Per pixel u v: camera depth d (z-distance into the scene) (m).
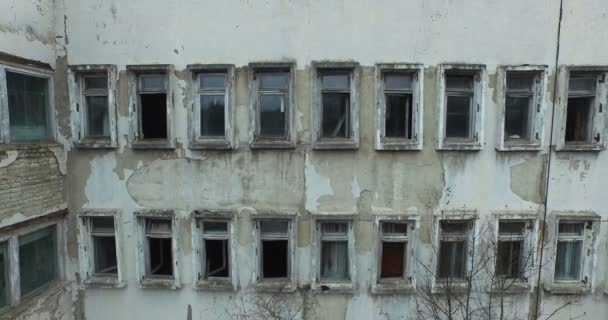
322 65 5.70
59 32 5.90
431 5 5.71
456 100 5.99
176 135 5.94
